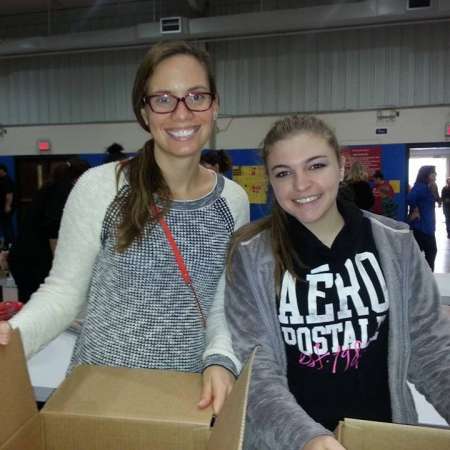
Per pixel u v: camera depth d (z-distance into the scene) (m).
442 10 5.17
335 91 6.29
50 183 2.90
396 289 0.95
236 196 1.07
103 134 7.06
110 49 6.45
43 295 0.92
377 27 5.92
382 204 5.86
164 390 0.77
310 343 0.96
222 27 5.75
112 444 0.68
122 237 0.93
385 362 0.96
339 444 0.62
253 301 0.98
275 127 0.96
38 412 0.69
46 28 7.16
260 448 0.74
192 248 0.98
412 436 0.61
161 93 0.91
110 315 0.95
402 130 6.14
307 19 5.50
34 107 7.27
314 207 0.93
